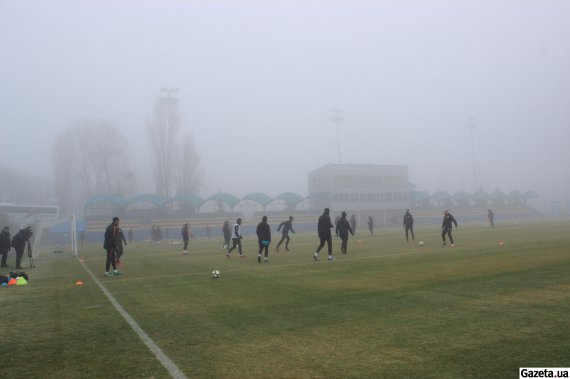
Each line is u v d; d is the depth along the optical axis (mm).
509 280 9383
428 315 6613
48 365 4926
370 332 5816
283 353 5070
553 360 4465
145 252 25844
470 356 4688
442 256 15070
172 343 5660
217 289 10094
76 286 11695
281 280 11133
